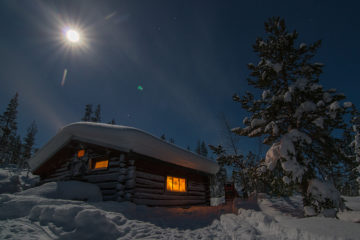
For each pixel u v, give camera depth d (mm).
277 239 3428
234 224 4801
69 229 3611
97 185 7941
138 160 8297
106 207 5637
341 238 2617
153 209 6871
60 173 10109
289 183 6328
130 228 4320
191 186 11625
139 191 7895
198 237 4262
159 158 8914
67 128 9016
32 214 4199
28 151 28203
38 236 3334
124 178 7527
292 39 8000
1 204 4402
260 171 7379
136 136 7441
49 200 5059
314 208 5926
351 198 12219
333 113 6312
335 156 6930
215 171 13297
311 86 6973
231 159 13094
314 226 3396
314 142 7262
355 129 15625
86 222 3662
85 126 8375
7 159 31125
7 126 30875
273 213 7492
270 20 8609
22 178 19469
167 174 9820
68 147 9789
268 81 7961
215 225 5547
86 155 9047
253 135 8086
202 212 7902
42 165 11125
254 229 4109
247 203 9281
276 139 7863
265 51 8367
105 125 8055
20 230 3469
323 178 6527
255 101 8391
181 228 5078
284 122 7719
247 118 8477
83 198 6762
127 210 5895
